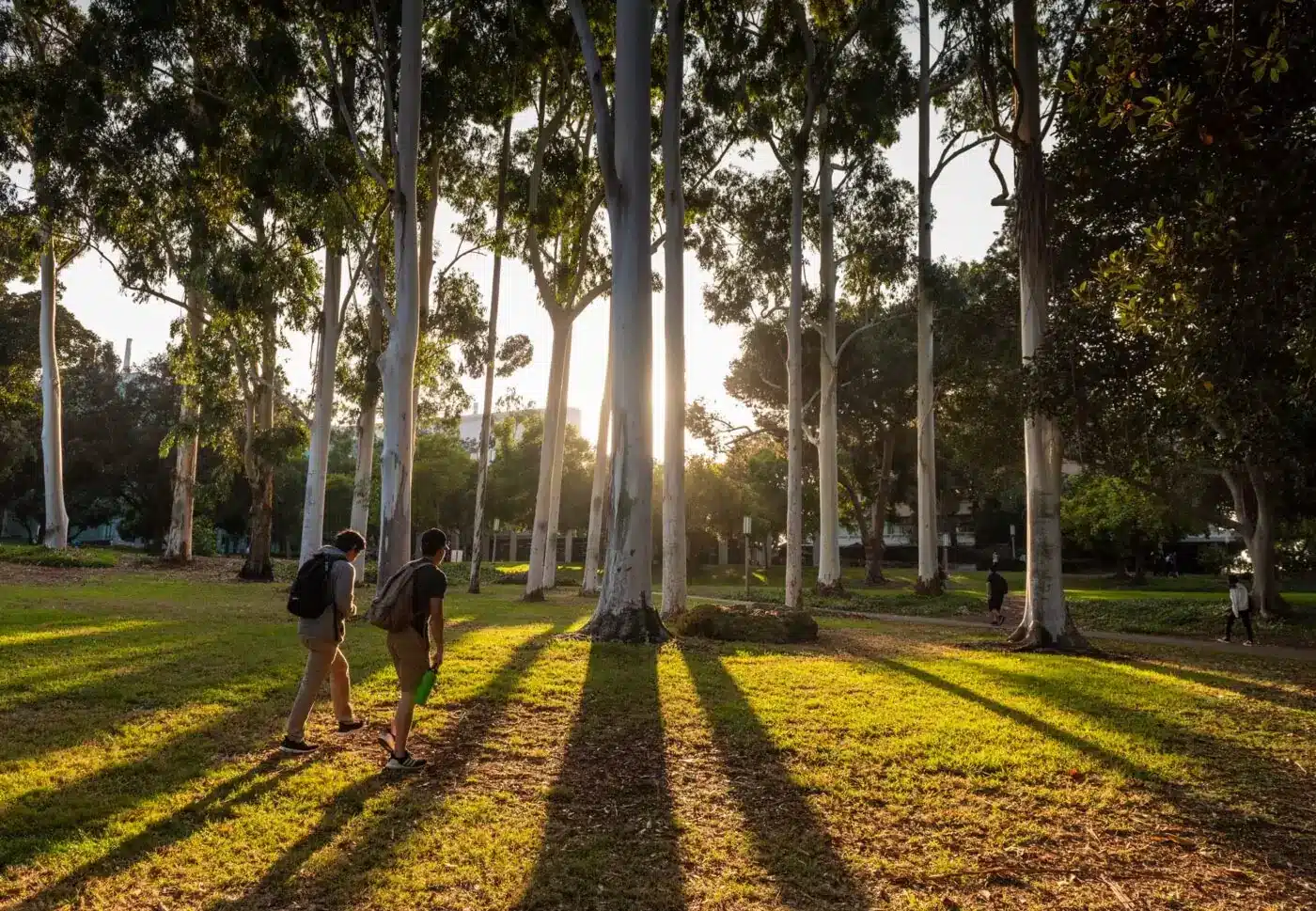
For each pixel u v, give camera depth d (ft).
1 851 15.21
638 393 48.42
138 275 83.97
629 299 48.57
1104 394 42.24
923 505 102.94
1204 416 33.83
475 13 67.10
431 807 18.65
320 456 77.71
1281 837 18.85
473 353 89.76
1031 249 53.31
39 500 190.29
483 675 34.12
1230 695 36.40
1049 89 51.65
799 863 16.42
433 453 195.11
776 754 24.02
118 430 189.57
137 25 65.82
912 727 27.37
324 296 79.77
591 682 33.68
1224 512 93.25
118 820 17.06
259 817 17.51
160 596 71.61
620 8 49.88
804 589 115.44
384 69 60.23
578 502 198.18
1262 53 19.88
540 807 19.10
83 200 75.20
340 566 22.97
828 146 82.38
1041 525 53.62
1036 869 16.75
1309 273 22.13
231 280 74.54
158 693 28.84
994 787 21.62
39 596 65.05
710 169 83.20
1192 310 23.02
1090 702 33.01
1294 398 30.42
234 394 94.68
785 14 77.15
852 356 133.18
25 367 146.82
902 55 80.53
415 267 58.44
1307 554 97.55
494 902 14.28
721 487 178.50
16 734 23.25
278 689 29.96
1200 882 16.30
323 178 63.72
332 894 14.32
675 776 21.88
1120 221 46.21
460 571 140.46
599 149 49.57
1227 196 22.67
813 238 98.02
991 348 81.61
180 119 70.33
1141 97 24.29
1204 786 22.27
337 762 21.74
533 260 82.53
